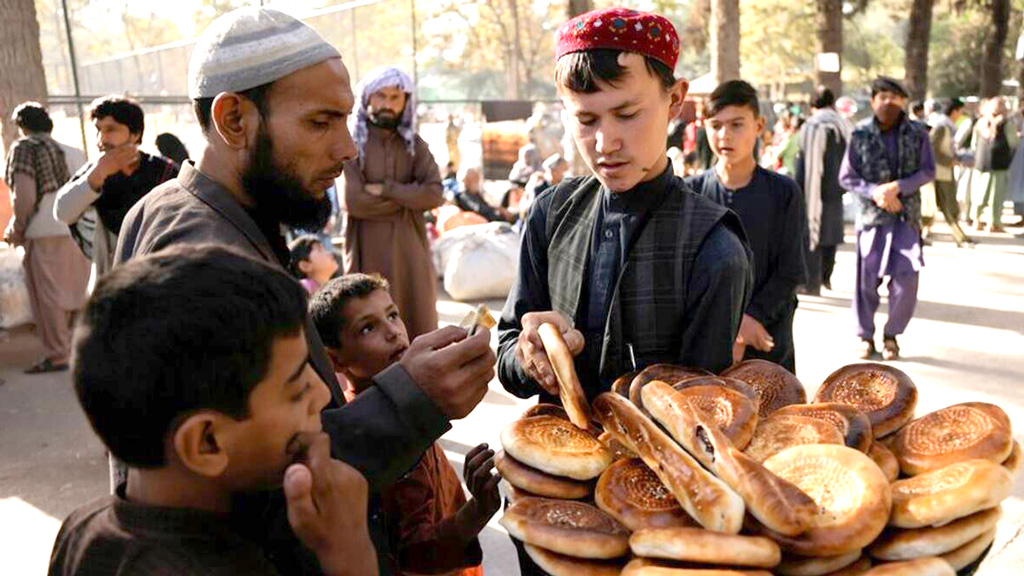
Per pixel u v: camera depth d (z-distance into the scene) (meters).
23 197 5.70
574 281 1.74
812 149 6.90
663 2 31.17
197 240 1.30
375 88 4.38
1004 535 3.29
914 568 1.13
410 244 4.60
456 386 1.25
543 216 1.87
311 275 5.15
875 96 5.49
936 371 5.38
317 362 1.33
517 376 1.77
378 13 11.71
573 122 1.62
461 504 2.12
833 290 7.96
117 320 0.88
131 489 0.98
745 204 3.27
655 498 1.28
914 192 5.44
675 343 1.66
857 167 5.55
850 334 6.35
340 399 1.37
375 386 1.25
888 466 1.33
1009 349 5.82
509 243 7.95
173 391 0.86
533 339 1.57
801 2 37.44
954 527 1.17
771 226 3.23
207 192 1.39
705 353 1.60
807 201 7.00
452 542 1.74
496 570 3.19
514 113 14.49
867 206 5.53
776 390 1.58
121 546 0.93
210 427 0.89
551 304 1.85
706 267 1.59
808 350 5.96
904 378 1.53
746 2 38.44
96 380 0.88
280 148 1.39
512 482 1.42
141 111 4.03
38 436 4.71
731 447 1.21
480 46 32.19
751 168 3.32
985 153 11.39
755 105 3.28
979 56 40.00
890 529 1.20
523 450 1.41
